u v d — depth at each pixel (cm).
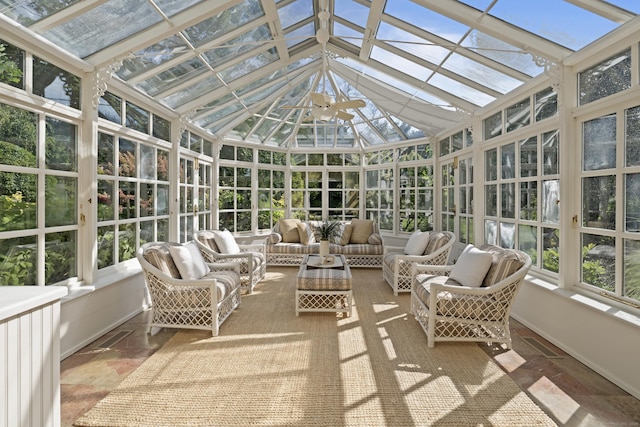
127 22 290
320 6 386
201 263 370
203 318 322
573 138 301
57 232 288
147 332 324
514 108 406
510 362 269
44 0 238
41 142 270
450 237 460
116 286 339
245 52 424
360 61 501
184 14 310
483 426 191
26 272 259
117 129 357
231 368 254
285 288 479
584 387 234
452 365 260
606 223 273
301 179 795
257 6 348
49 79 276
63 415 201
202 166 611
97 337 309
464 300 292
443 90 478
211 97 487
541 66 313
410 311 387
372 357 272
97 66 314
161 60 364
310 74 599
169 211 474
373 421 194
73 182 306
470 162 525
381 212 766
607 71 270
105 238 347
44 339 124
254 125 684
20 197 255
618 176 261
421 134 678
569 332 284
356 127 749
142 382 233
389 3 348
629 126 253
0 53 236
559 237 319
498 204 441
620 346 235
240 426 190
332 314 377
